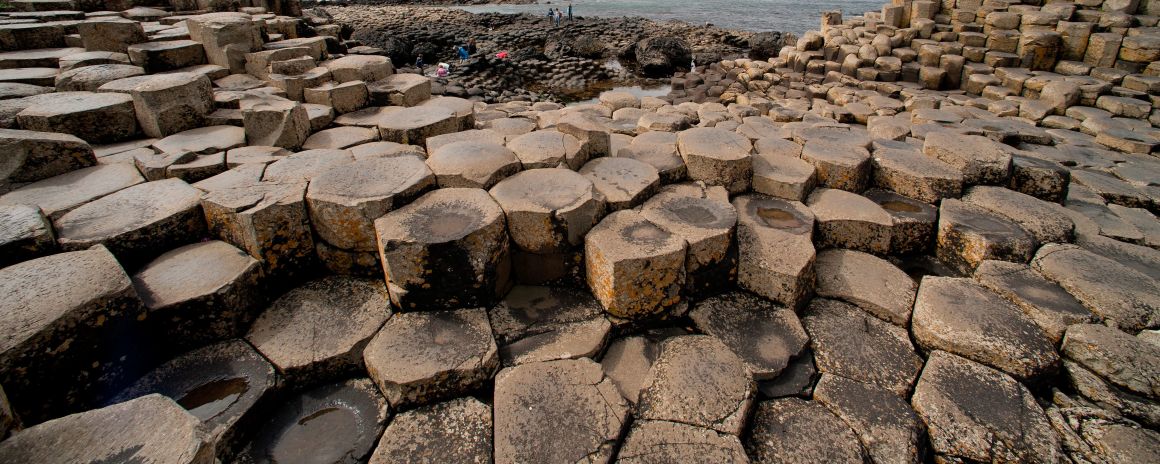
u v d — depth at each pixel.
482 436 2.89
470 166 4.01
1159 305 3.59
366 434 2.94
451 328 3.38
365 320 3.43
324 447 2.87
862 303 3.91
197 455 1.91
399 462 2.75
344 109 6.23
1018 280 3.92
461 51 17.28
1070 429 3.09
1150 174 6.18
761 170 4.72
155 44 7.00
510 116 7.19
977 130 7.30
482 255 3.47
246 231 3.47
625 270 3.41
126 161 4.58
